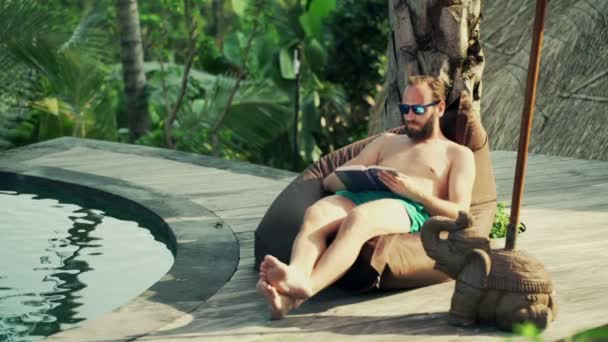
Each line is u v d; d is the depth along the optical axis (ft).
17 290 15.24
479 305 12.35
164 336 12.31
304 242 13.06
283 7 49.93
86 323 12.80
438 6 17.22
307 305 13.62
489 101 33.71
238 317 13.08
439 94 14.37
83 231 19.88
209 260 16.22
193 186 23.80
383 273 13.58
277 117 49.55
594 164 27.27
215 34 72.59
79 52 41.04
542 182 24.32
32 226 20.31
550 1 35.88
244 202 21.67
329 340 12.06
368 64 52.06
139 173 25.77
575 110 32.17
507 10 36.47
